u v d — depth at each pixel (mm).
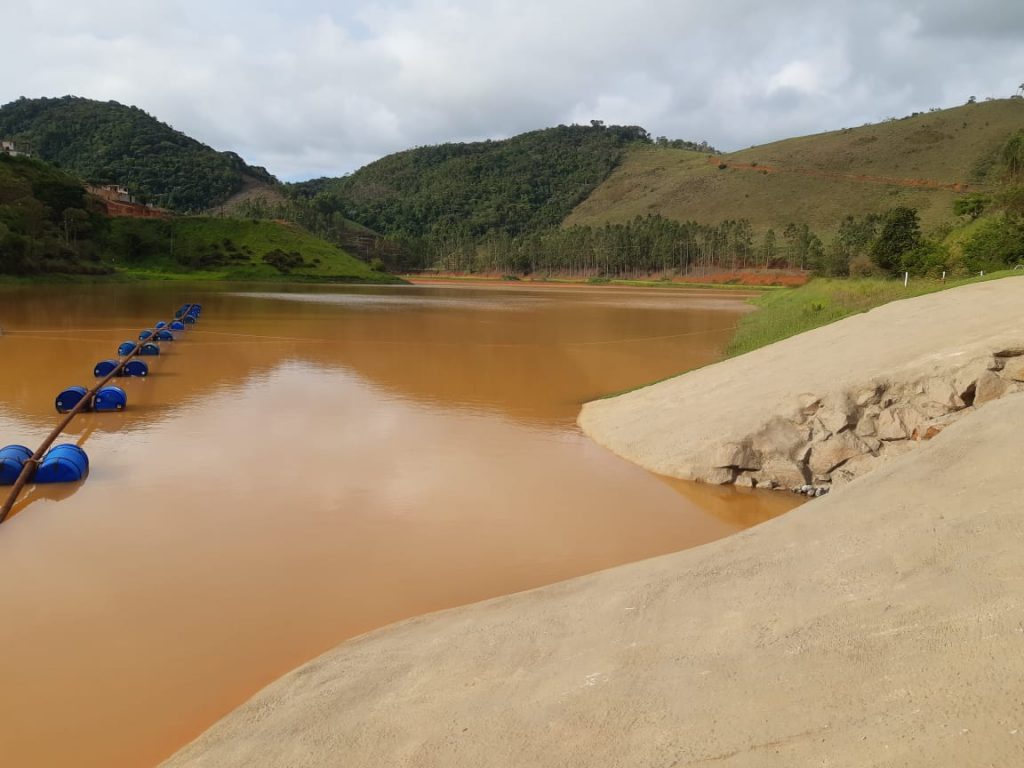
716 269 138625
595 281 135875
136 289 71875
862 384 13859
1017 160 61406
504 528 12070
